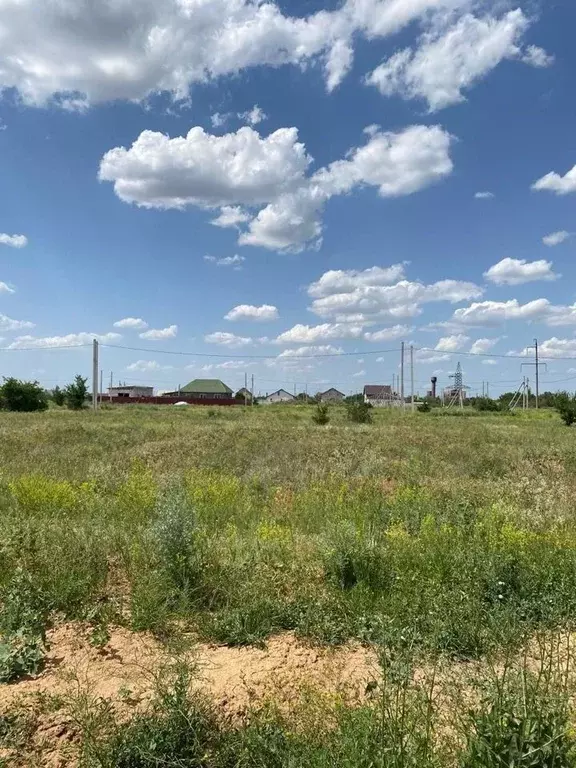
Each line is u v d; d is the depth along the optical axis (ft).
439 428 100.58
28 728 11.96
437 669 13.50
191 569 19.79
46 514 30.09
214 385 410.52
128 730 11.38
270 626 17.22
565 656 14.48
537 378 259.80
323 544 24.20
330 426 101.24
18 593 17.49
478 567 20.88
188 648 15.56
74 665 14.79
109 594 19.42
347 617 17.75
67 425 84.94
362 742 10.43
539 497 35.81
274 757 10.83
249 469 50.96
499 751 9.56
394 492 39.78
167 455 57.88
